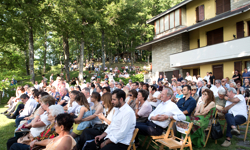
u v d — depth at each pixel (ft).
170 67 61.26
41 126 11.62
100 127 12.81
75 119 12.80
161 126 12.85
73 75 91.61
